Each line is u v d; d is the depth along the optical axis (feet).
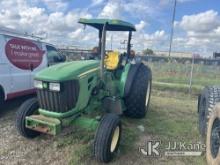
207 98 17.44
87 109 15.92
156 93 34.63
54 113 13.94
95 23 17.81
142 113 21.02
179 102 29.53
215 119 13.69
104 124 13.85
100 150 13.46
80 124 14.69
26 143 16.37
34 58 24.48
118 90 19.04
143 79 20.07
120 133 15.14
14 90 22.00
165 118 22.67
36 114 15.67
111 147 14.20
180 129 20.01
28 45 23.68
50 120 13.98
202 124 18.08
